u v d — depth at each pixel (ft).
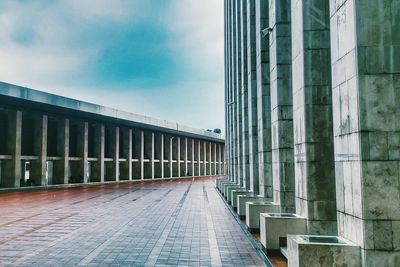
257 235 44.70
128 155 190.39
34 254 35.19
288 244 25.50
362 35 22.82
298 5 36.06
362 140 22.40
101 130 171.83
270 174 54.03
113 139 181.47
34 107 128.06
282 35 45.09
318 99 34.14
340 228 25.49
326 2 34.65
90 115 149.69
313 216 33.86
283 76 44.78
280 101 44.68
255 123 65.72
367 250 21.84
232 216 60.85
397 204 21.86
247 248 37.91
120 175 190.29
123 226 51.01
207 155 280.51
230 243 40.27
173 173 231.09
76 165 160.15
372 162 22.20
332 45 26.91
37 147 137.39
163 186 146.30
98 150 170.81
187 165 249.96
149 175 208.33
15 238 42.70
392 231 21.76
